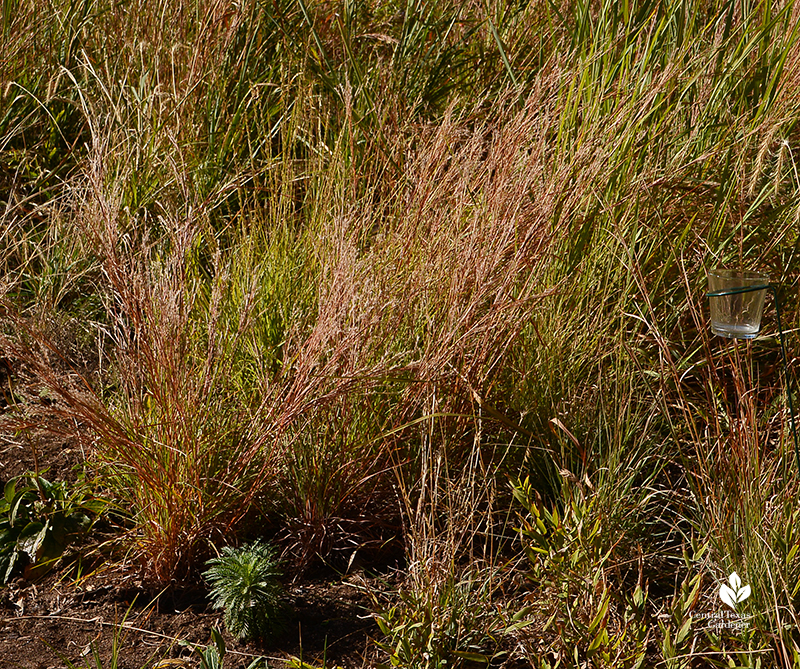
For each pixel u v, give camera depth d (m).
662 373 3.05
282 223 3.80
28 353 2.91
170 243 3.76
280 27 4.83
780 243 3.79
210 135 4.57
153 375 2.77
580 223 3.48
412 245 3.29
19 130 4.66
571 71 3.82
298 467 2.97
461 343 2.94
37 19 4.93
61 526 2.85
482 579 2.75
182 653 2.55
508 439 3.15
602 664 2.34
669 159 3.87
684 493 3.12
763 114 3.86
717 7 4.14
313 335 2.85
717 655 2.49
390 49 4.96
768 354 3.64
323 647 2.59
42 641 2.58
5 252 4.08
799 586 2.48
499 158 3.45
